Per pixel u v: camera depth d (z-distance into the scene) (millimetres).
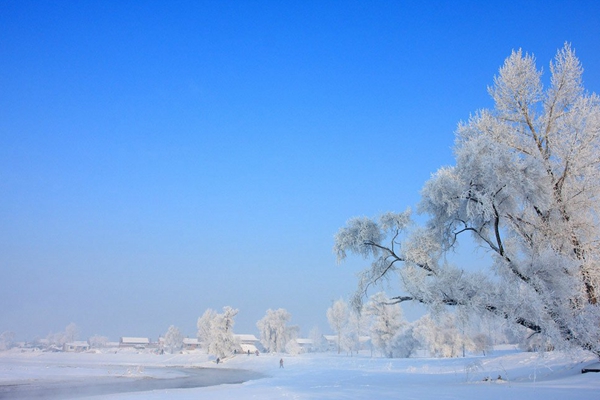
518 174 20812
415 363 50531
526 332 20344
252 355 105312
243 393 20344
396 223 23172
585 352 20359
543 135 23688
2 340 157875
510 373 26719
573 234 22062
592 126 22328
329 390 19234
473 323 21156
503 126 24141
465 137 24719
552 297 19984
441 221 23406
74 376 58125
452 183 22141
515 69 24234
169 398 19078
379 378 30859
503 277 20812
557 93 23484
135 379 54969
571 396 13320
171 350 159125
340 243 24188
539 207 21719
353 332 109000
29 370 66312
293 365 71125
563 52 23625
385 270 23812
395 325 84438
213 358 109438
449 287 21234
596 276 21125
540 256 20812
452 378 26859
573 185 22562
